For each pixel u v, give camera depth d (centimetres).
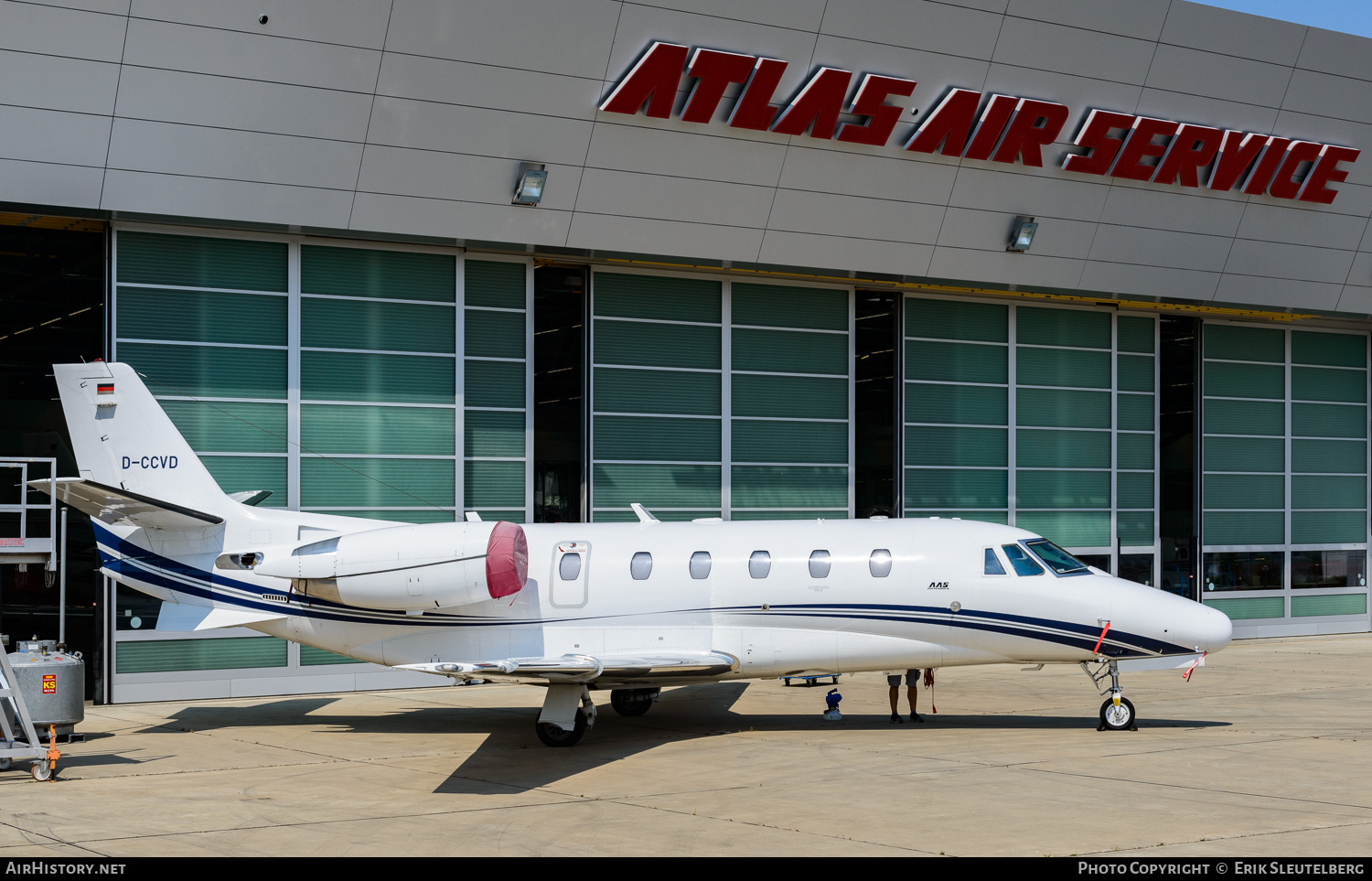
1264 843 942
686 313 2309
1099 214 2386
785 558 1591
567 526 1681
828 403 2430
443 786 1251
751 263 2206
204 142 1797
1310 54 2388
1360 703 1864
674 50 1945
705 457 2316
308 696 2038
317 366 2039
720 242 2158
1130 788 1177
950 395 2550
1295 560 3011
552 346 2220
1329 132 2491
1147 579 2772
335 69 1803
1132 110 2303
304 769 1364
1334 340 3072
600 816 1090
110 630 1930
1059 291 2483
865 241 2247
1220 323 2914
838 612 1570
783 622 1577
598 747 1491
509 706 1922
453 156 1928
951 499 2542
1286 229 2562
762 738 1545
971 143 2197
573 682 1483
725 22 1964
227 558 1570
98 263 1945
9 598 1941
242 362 1991
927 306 2533
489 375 2158
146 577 1686
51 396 1939
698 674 1516
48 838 1024
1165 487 2862
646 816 1086
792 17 1997
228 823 1078
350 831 1043
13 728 1519
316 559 1544
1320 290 2692
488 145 1936
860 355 2470
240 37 1739
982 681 2178
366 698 2019
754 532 1634
